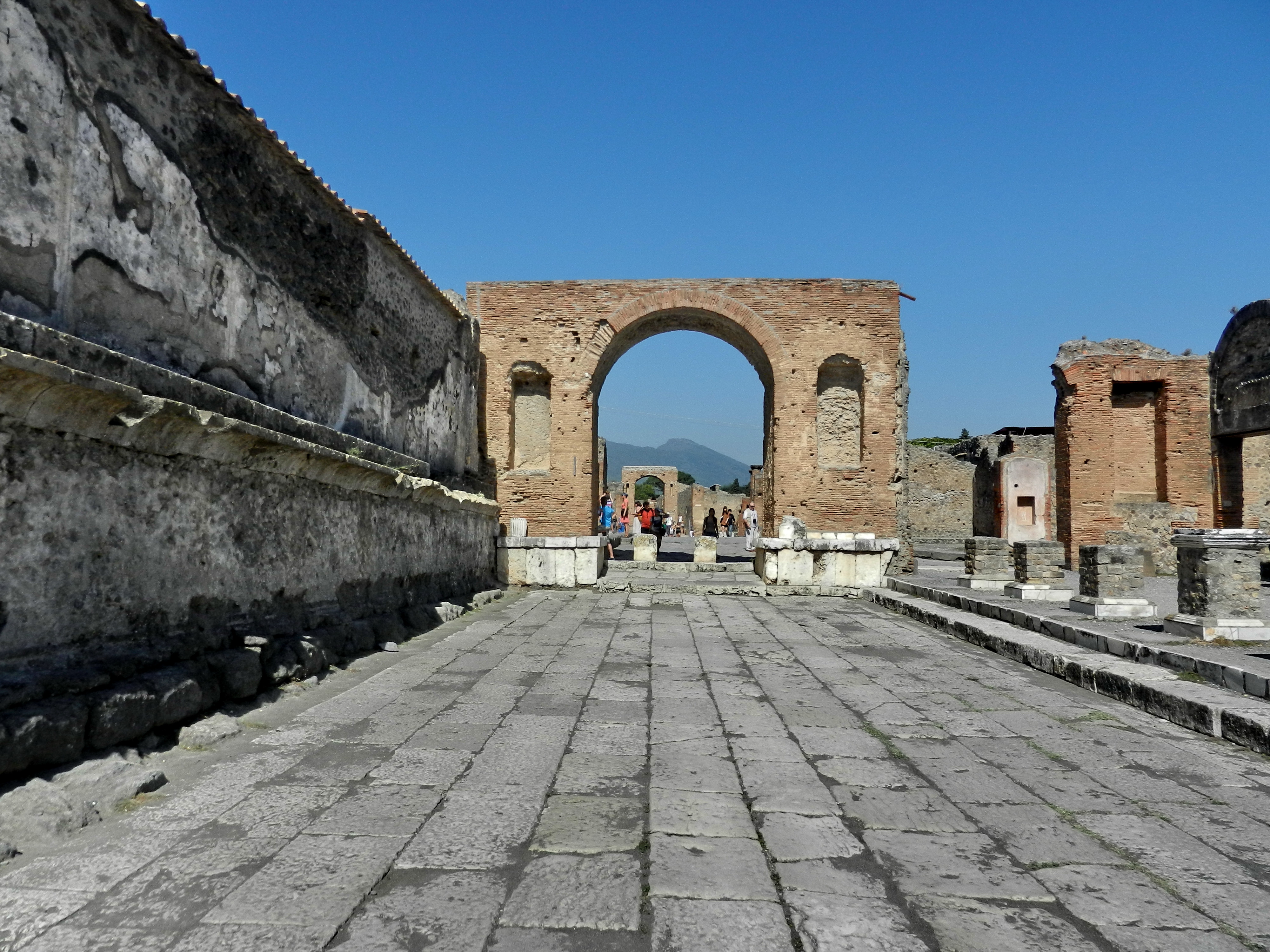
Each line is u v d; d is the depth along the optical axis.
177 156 5.30
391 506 8.60
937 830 3.27
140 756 3.95
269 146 6.51
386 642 7.51
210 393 5.27
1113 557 8.95
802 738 4.60
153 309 5.05
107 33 4.61
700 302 15.45
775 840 3.13
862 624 9.88
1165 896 2.72
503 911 2.54
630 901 2.62
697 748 4.37
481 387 15.57
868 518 15.05
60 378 3.64
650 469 45.75
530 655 7.21
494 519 13.19
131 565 4.48
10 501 3.65
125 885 2.68
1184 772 4.08
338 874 2.78
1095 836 3.24
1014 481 22.55
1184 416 17.58
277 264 6.74
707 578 14.12
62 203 4.25
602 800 3.55
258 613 5.84
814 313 15.27
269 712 5.00
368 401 8.94
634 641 8.13
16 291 3.93
